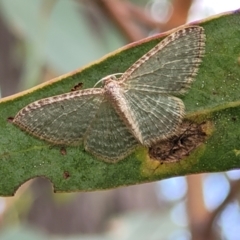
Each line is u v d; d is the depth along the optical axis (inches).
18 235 7.5
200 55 6.3
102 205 10.7
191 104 6.4
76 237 7.6
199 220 7.3
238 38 6.3
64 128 6.5
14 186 6.4
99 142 6.4
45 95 6.4
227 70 6.4
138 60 6.3
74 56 7.7
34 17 7.6
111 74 6.3
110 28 7.9
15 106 6.4
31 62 7.5
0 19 9.3
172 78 6.4
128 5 7.8
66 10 7.8
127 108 6.4
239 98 6.4
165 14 8.5
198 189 7.4
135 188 10.8
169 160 6.4
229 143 6.3
